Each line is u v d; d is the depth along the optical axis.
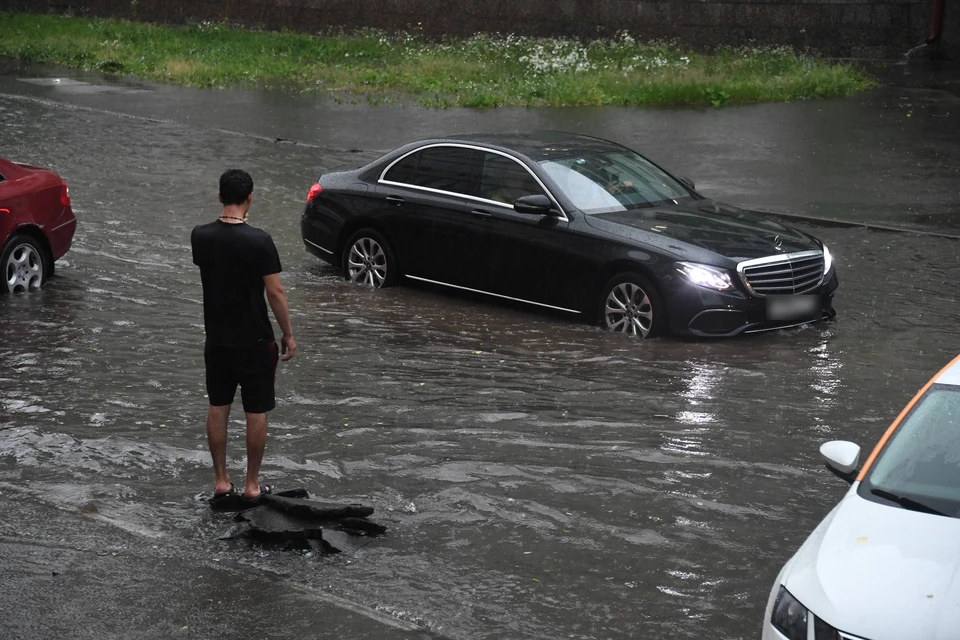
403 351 10.84
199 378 9.76
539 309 12.75
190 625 5.66
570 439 8.46
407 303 12.91
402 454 8.09
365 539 6.71
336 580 6.20
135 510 7.06
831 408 9.28
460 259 12.98
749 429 8.74
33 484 7.42
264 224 16.88
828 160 22.09
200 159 21.53
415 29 40.88
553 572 6.32
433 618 5.77
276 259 6.87
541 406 9.24
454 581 6.20
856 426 8.84
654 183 13.08
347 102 28.95
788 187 19.72
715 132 25.02
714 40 38.50
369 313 12.36
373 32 41.06
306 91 30.75
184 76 32.28
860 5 38.66
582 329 11.94
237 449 8.18
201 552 6.51
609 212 12.32
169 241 15.48
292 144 23.27
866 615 4.46
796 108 28.67
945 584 4.57
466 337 11.46
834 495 7.48
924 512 5.08
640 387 9.82
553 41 37.28
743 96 30.11
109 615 5.75
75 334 11.04
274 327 11.58
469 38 39.75
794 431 8.71
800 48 38.50
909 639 4.35
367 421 8.79
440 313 12.48
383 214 13.55
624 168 13.10
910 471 5.39
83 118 25.69
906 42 38.91
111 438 8.23
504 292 12.73
